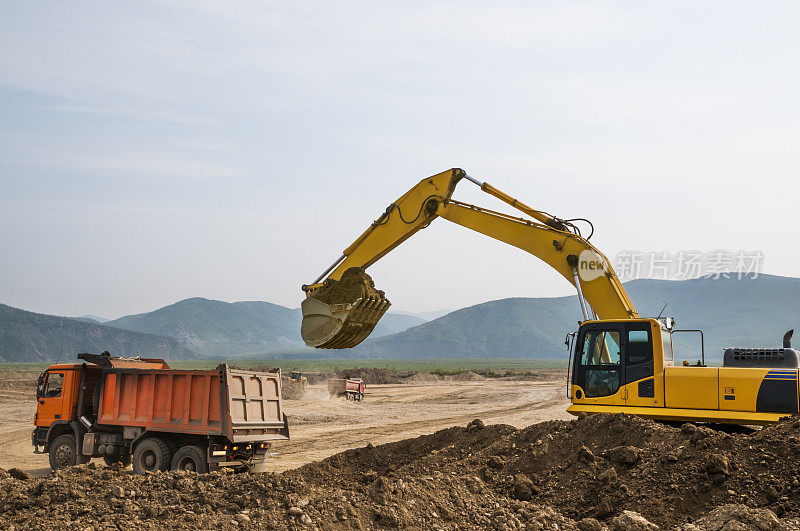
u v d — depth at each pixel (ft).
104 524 27.76
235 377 47.93
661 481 32.58
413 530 27.40
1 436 77.92
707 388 43.21
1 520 29.58
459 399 144.56
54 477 35.63
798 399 41.06
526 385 203.41
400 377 247.09
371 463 44.27
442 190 55.21
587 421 39.99
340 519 27.55
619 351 46.19
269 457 60.95
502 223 53.52
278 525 26.81
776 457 32.50
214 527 27.04
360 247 57.52
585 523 28.43
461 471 37.22
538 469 37.09
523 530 28.17
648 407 44.65
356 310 51.57
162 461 48.65
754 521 26.53
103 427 53.06
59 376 55.93
